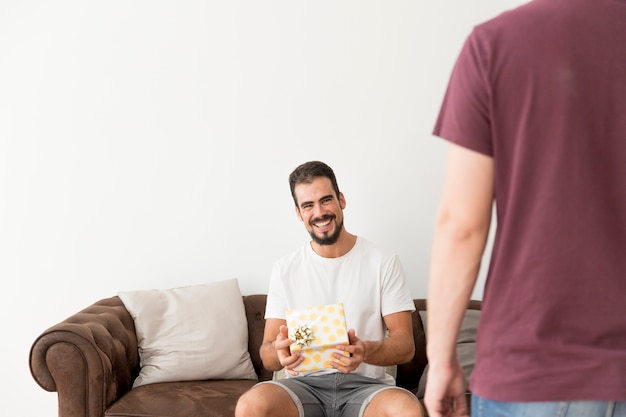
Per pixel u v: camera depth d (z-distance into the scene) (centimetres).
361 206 360
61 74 364
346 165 359
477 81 110
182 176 364
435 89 355
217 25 361
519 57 108
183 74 363
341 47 357
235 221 365
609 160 108
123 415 284
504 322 112
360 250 295
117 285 367
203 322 330
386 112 357
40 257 367
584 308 108
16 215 367
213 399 295
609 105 107
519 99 108
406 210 357
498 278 112
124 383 307
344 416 274
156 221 366
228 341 330
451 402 124
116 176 365
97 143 365
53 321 368
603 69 107
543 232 108
